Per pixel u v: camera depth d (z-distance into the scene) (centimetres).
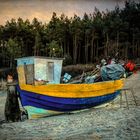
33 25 12219
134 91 2566
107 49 9919
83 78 2116
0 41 11450
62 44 11388
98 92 1962
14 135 1351
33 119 1784
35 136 1314
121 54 9775
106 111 1791
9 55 10031
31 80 1886
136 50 10300
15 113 1775
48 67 1944
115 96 2092
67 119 1661
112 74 2033
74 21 11575
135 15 11681
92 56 10406
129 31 11038
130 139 1132
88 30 10862
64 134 1305
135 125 1330
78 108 1917
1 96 3450
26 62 1883
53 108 1836
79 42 11038
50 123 1579
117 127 1326
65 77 2097
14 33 11731
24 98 1762
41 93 1781
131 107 1855
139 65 3797
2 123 1694
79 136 1241
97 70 2169
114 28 10625
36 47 10956
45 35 11431
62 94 1828
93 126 1403
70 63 9656
